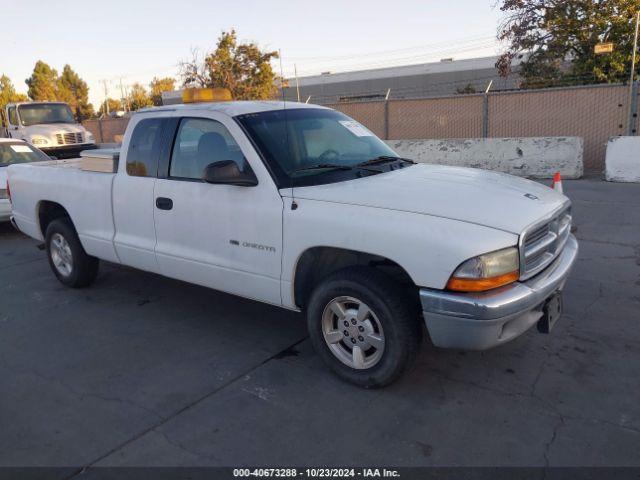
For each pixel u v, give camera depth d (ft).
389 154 14.84
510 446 9.70
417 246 10.18
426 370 12.50
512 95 51.44
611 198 31.30
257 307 16.94
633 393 11.23
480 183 12.22
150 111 15.42
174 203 14.32
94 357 13.83
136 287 19.22
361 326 11.43
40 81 228.63
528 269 10.64
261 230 12.48
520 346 13.46
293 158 12.89
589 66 67.05
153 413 11.18
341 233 11.07
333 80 120.26
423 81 111.65
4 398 11.97
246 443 10.08
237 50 94.94
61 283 19.83
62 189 17.97
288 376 12.50
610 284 17.35
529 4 70.13
